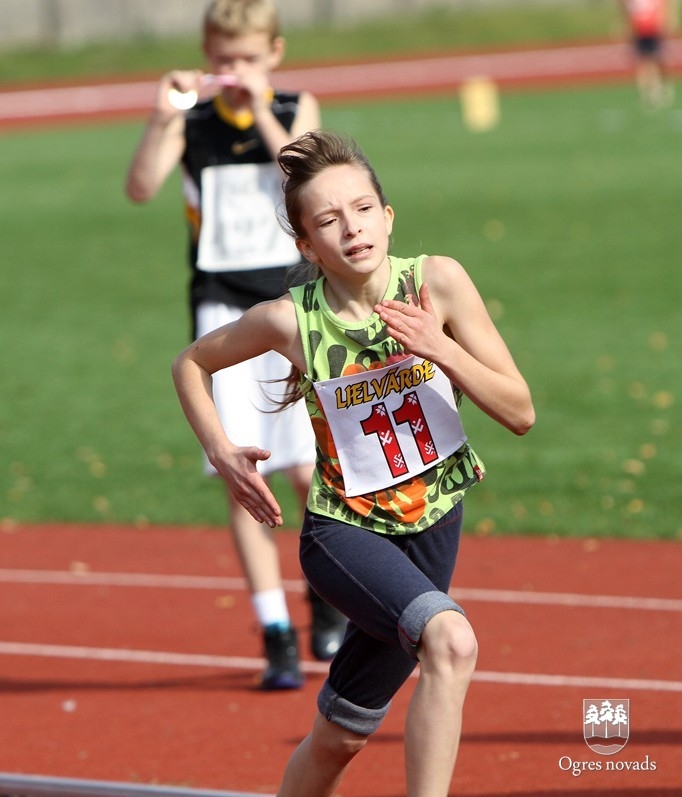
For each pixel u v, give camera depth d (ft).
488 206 216.54
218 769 51.21
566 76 415.85
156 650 66.28
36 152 320.29
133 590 76.23
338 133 37.45
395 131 318.04
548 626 66.80
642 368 123.34
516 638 65.16
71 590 76.64
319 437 37.73
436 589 35.32
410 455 37.19
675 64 415.85
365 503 37.04
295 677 59.52
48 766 52.13
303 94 61.93
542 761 49.78
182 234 212.64
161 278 180.04
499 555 79.51
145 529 88.89
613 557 78.18
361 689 38.09
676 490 90.48
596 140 284.41
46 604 74.28
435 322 35.17
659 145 272.10
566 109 341.21
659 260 171.01
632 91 371.56
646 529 83.30
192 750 53.31
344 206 35.88
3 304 168.35
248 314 38.22
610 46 490.08
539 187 230.89
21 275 186.19
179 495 96.07
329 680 38.65
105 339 148.05
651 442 101.76
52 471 103.24
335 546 36.60
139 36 554.05
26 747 54.34
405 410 37.22
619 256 174.81
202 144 60.90
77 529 89.30
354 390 36.88
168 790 41.16
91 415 119.03
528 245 185.26
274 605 59.72
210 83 59.93
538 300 153.58
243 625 69.51
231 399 58.54
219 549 83.82
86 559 82.58
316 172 36.32
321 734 38.75
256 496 37.04
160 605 73.41
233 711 57.57
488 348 36.99
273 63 61.67
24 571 80.64
